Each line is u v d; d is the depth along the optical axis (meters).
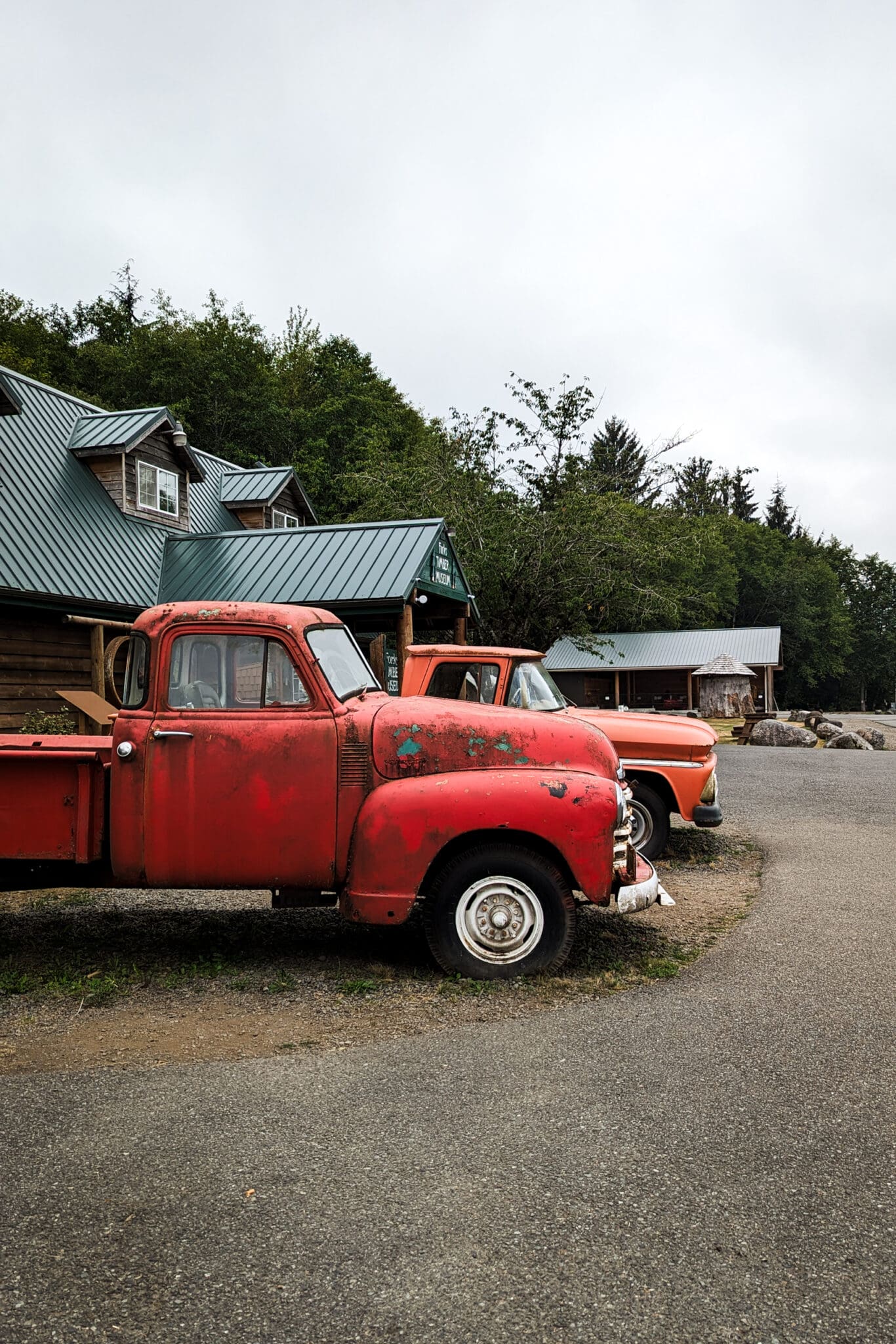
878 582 83.81
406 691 7.38
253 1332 2.25
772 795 13.03
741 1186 2.91
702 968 5.25
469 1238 2.62
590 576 23.23
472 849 5.01
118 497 16.83
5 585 12.48
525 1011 4.55
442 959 5.02
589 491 24.61
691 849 9.13
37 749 5.23
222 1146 3.18
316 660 5.17
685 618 52.25
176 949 5.71
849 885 7.48
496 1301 2.36
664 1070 3.81
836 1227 2.68
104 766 5.23
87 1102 3.54
